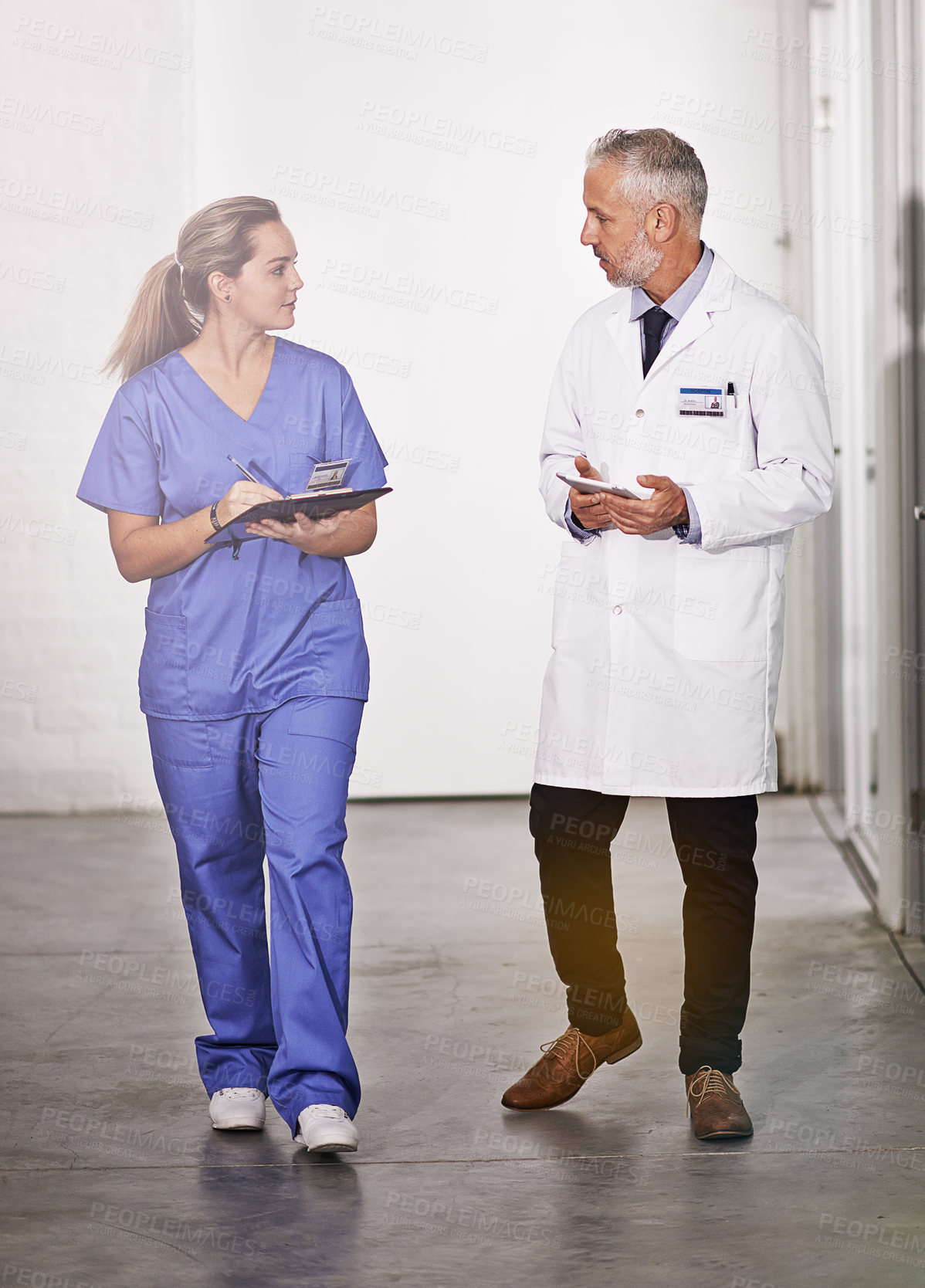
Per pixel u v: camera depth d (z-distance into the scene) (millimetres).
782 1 5402
